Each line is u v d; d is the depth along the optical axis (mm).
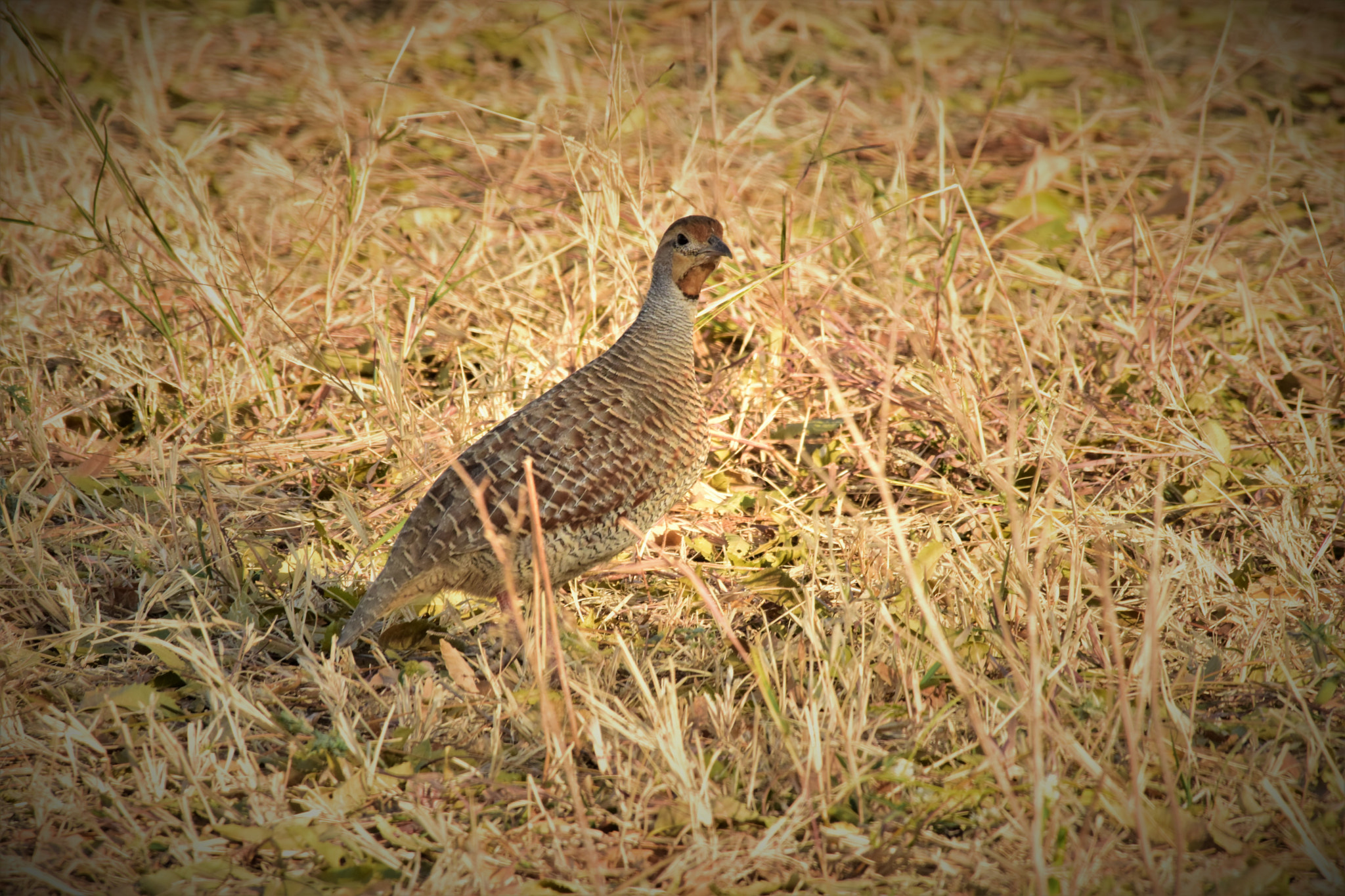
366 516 9734
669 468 7961
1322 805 6305
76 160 14758
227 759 6660
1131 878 5793
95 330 12086
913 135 16547
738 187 14859
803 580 9039
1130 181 13547
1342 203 15289
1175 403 10477
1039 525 8875
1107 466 10320
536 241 14359
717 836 6164
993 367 11484
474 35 20547
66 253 13398
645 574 9164
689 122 16844
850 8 22312
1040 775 5754
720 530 9797
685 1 21969
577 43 20438
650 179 13945
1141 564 8734
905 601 8070
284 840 6008
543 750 6828
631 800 6328
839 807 6371
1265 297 12805
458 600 8797
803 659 7402
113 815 6219
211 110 17781
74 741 6770
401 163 16562
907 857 6008
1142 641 7238
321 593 8703
